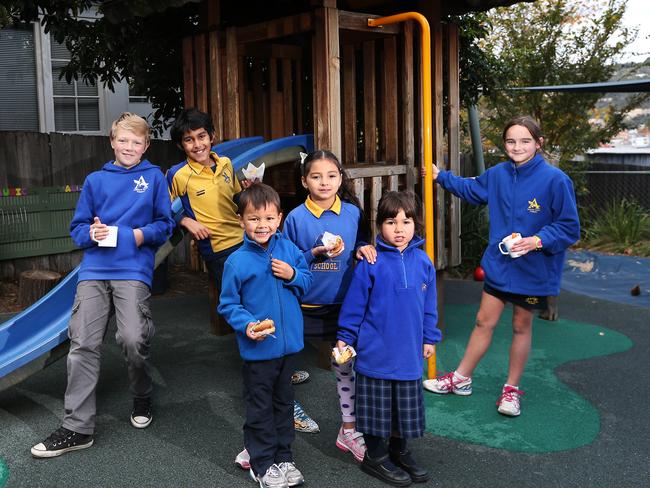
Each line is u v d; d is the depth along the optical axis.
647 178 10.59
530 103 10.62
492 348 4.68
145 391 3.37
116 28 6.27
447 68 4.95
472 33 7.18
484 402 3.71
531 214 3.41
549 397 3.80
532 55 10.45
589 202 11.01
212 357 4.49
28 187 6.74
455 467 2.98
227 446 3.17
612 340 4.93
